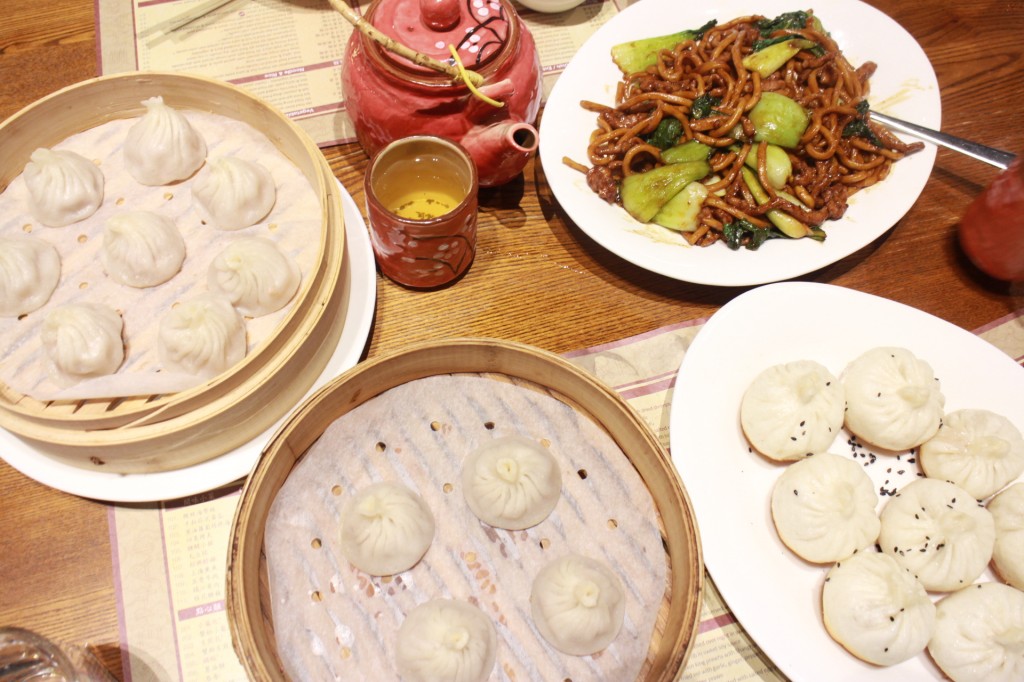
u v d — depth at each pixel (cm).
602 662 48
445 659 46
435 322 59
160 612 50
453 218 53
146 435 48
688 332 59
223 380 48
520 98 59
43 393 51
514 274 61
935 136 62
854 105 63
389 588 50
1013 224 56
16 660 45
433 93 55
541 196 63
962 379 56
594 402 51
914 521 52
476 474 51
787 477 52
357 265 57
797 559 52
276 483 49
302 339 50
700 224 59
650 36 66
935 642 49
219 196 55
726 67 64
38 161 55
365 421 52
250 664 43
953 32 71
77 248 56
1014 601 49
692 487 51
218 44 67
